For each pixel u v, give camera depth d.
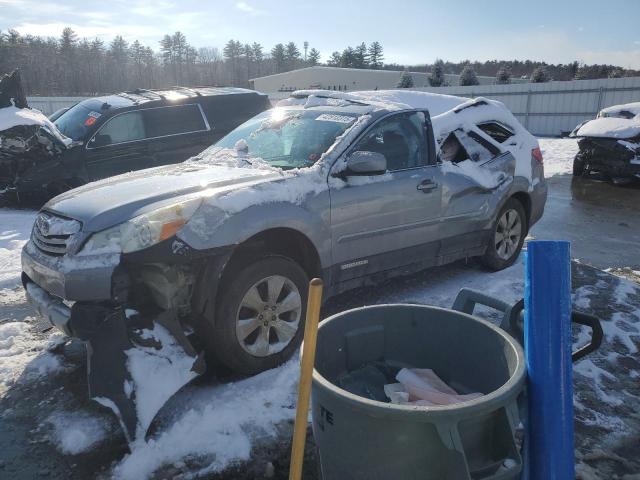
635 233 7.62
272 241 3.90
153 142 8.42
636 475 2.71
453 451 1.72
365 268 4.30
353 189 4.09
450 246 5.04
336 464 1.97
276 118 4.95
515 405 1.90
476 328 2.40
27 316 4.64
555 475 2.01
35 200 8.88
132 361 2.97
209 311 3.33
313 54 104.75
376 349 2.60
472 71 41.62
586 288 5.27
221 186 3.58
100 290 3.08
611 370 3.73
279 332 3.68
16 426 3.11
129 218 3.17
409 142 4.67
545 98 27.66
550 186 11.71
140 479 2.67
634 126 11.45
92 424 3.12
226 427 3.03
